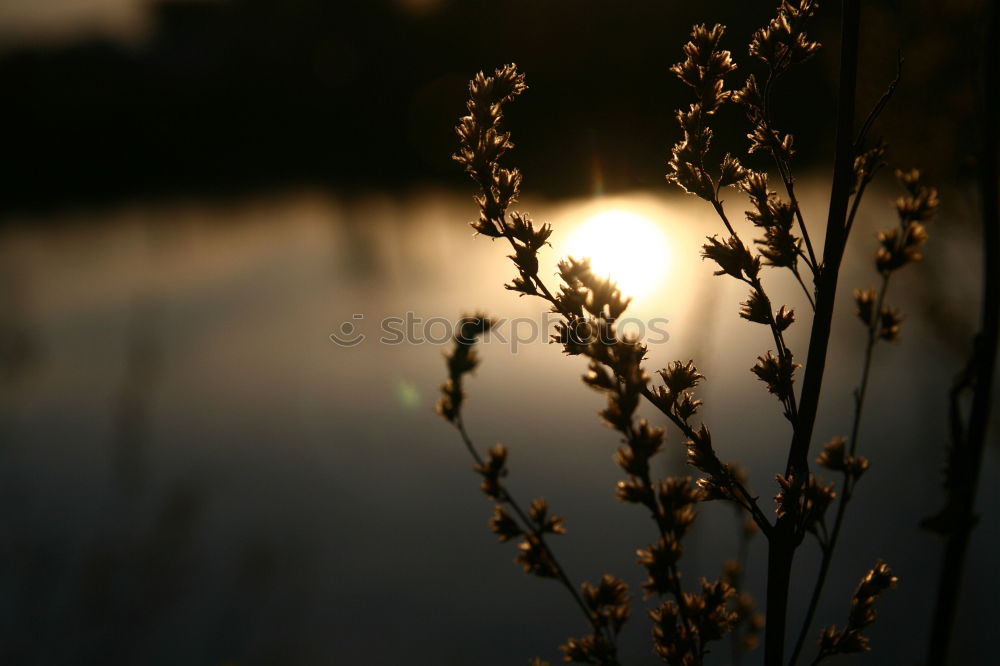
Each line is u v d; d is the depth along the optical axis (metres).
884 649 4.00
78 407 9.95
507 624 5.62
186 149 33.06
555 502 6.88
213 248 20.77
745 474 1.58
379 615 5.71
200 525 6.66
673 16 18.58
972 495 1.00
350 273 15.53
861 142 1.01
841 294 4.81
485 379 9.71
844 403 6.13
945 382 3.89
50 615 4.86
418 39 28.36
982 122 1.02
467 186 26.05
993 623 3.11
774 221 1.05
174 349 11.55
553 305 1.00
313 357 11.23
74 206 29.91
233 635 5.06
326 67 31.53
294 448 8.56
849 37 1.01
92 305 15.08
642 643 4.35
